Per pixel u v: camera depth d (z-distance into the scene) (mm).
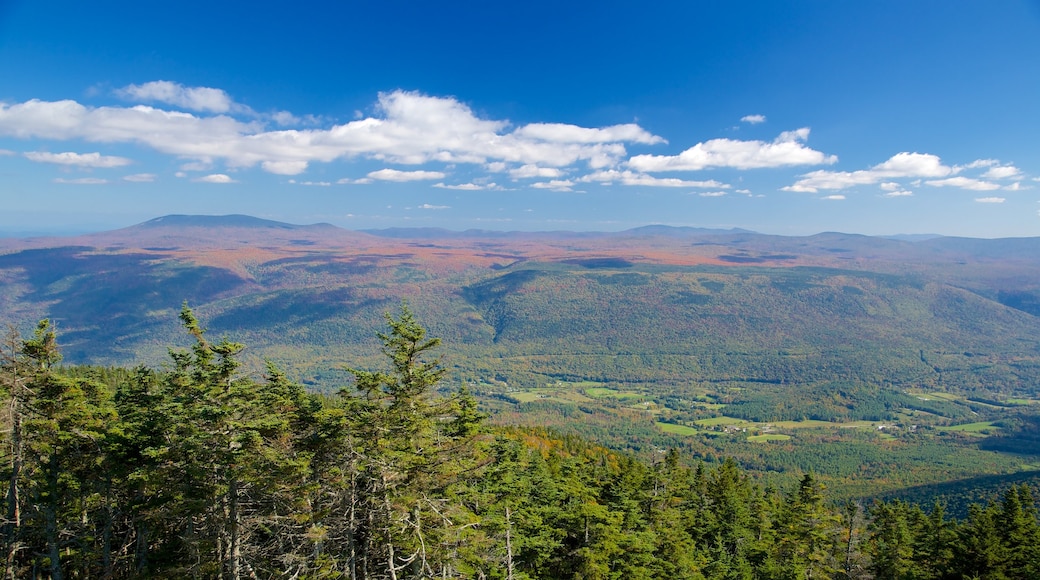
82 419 27484
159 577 27781
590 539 38781
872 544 55594
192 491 26359
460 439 30094
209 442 25641
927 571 51438
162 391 30047
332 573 24938
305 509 26531
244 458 25062
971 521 50688
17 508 26094
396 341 25172
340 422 25891
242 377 26766
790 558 52375
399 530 25422
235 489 25641
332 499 26812
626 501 43469
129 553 35750
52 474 27922
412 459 24984
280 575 26812
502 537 34062
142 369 35156
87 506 32312
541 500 41375
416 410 25766
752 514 61062
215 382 25719
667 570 42875
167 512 26500
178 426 26391
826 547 53031
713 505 60938
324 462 27953
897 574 52031
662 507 49531
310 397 30641
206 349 25875
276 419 26250
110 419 31188
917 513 64375
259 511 27672
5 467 27547
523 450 49562
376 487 25312
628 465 54656
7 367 24656
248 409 26484
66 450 28438
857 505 54844
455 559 27625
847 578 52000
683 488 60188
